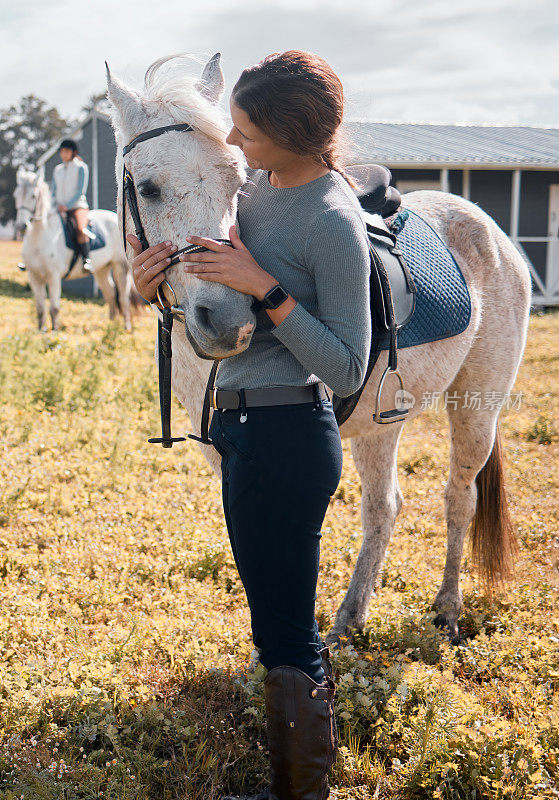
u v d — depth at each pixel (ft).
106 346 31.65
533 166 56.90
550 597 11.45
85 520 14.35
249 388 6.22
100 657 9.16
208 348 6.01
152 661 9.55
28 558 12.27
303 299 6.05
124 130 7.09
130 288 42.04
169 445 7.32
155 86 6.98
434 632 10.32
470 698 8.63
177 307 6.60
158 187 6.50
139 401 23.48
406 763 7.75
